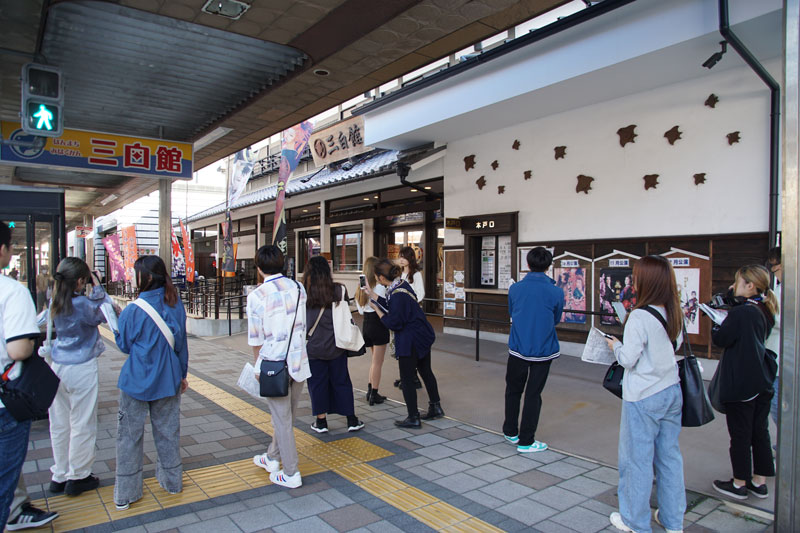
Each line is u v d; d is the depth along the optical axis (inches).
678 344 129.3
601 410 227.9
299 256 731.4
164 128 358.0
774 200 245.9
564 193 345.4
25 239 232.1
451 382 281.9
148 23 206.8
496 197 393.7
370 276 242.1
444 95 364.8
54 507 142.3
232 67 251.9
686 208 283.0
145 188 569.0
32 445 192.9
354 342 197.8
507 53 307.6
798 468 102.9
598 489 154.3
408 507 142.7
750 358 140.6
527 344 180.9
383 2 185.5
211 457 179.6
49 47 226.8
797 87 104.3
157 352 142.3
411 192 524.7
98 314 153.0
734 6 215.9
